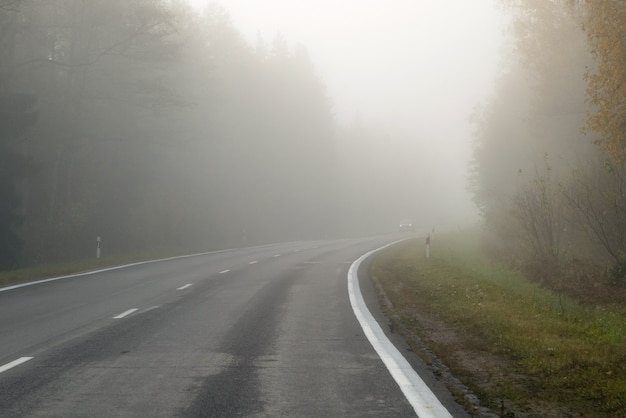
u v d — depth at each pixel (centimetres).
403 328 1245
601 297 1688
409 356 988
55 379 841
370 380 835
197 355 995
